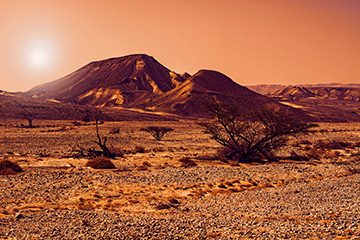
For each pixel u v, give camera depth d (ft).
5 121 457.27
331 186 82.74
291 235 45.06
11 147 194.90
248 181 102.12
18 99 591.78
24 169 118.21
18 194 79.10
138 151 182.29
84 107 634.02
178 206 70.33
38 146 202.18
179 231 49.37
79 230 49.73
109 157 155.74
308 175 111.65
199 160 149.38
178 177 103.86
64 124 444.14
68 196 79.30
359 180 89.30
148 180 99.40
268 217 56.85
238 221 54.54
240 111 153.07
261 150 149.28
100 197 79.61
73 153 169.17
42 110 556.92
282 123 142.51
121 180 98.32
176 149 198.08
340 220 50.03
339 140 263.49
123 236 46.52
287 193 79.10
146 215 61.52
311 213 56.95
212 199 77.25
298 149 198.29
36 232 48.85
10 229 50.08
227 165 135.54
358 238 41.70
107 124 437.17
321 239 42.75
